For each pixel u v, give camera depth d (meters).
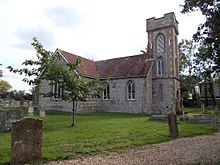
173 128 14.26
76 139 12.25
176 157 9.28
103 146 10.97
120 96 34.72
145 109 32.38
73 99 17.84
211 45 10.59
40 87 33.59
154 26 36.53
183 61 49.84
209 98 48.91
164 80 34.28
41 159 8.73
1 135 13.75
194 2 10.65
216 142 12.62
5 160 8.50
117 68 37.06
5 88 62.09
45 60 17.41
